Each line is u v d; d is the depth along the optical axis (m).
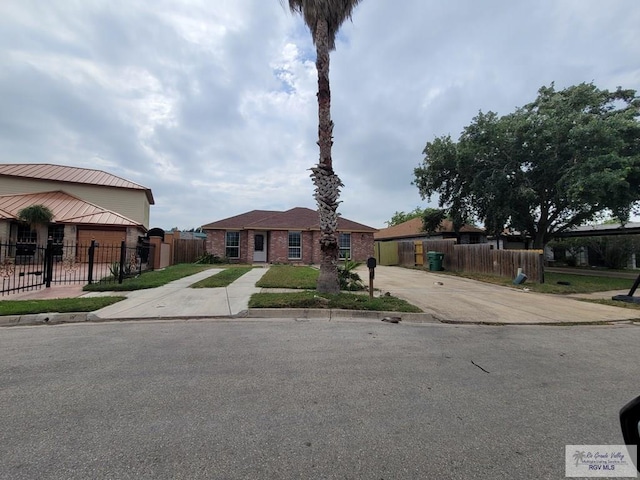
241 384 3.53
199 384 3.51
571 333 6.32
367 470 2.20
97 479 2.04
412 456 2.36
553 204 19.52
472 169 20.19
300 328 6.05
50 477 2.05
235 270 15.95
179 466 2.19
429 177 22.33
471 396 3.38
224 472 2.14
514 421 2.90
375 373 3.93
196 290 9.89
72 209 20.12
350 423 2.79
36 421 2.72
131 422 2.73
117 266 11.76
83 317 6.55
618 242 24.25
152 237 17.48
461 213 22.72
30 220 17.34
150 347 4.77
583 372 4.18
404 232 32.84
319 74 9.09
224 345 4.91
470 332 6.20
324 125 9.08
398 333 5.90
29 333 5.52
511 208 19.25
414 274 17.42
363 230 25.91
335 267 9.12
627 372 4.20
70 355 4.37
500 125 18.56
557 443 2.57
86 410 2.92
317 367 4.08
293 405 3.08
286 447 2.43
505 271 15.10
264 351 4.66
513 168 18.98
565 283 14.16
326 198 9.08
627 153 16.41
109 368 3.92
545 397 3.40
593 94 17.23
